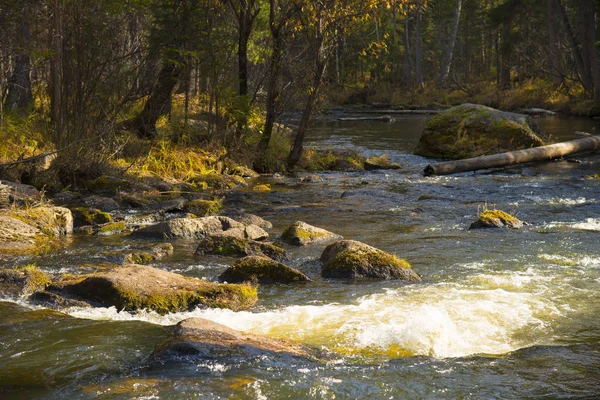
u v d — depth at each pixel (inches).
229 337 211.6
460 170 703.7
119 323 237.3
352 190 572.7
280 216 462.6
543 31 2111.2
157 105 717.9
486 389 181.6
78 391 179.5
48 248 360.2
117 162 604.4
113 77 652.7
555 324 238.1
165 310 253.6
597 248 351.6
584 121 1369.3
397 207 495.5
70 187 545.3
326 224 432.1
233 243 351.9
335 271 305.7
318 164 749.9
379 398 176.1
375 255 309.6
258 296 278.4
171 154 644.1
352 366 197.9
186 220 398.3
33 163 538.0
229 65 738.8
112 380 186.9
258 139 743.1
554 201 511.2
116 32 650.2
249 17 730.2
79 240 382.9
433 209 483.8
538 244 362.6
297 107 752.3
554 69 1856.5
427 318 239.3
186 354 199.8
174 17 697.0
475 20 2706.7
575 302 262.1
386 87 2383.1
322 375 190.1
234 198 538.0
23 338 221.0
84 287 266.7
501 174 683.4
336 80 799.1
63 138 584.4
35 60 692.7
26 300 263.7
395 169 740.0
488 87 2153.1
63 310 252.7
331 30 703.1
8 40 629.0
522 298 266.8
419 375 191.2
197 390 178.2
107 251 354.0
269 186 596.7
